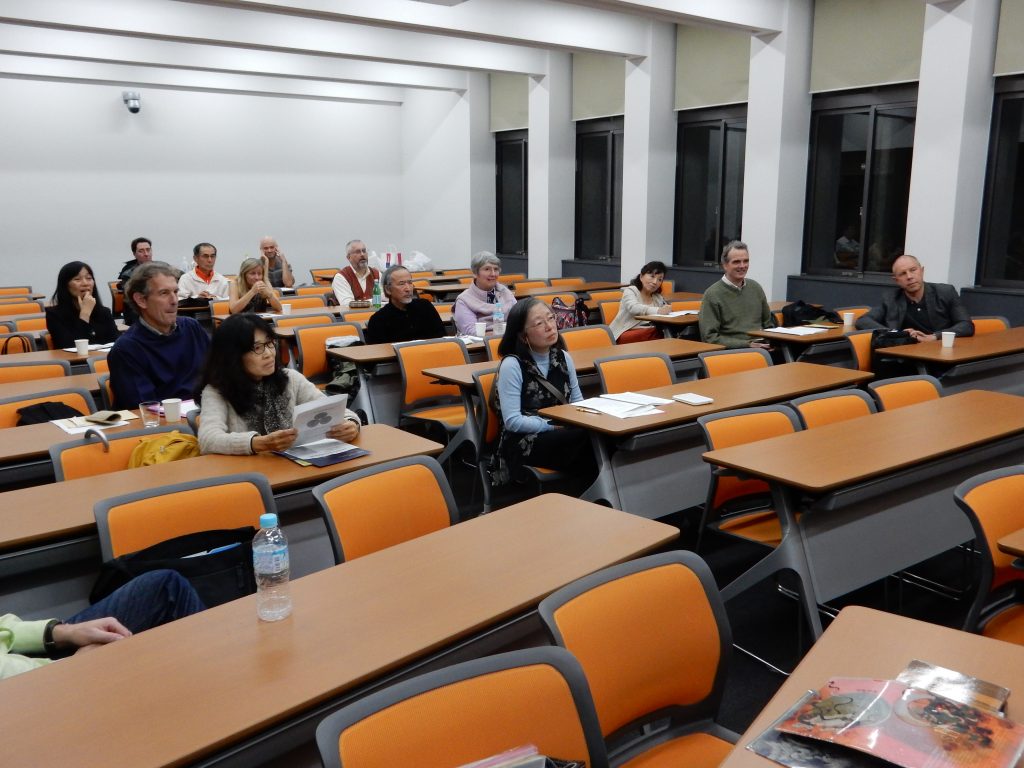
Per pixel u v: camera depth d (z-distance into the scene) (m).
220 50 9.17
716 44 8.38
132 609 1.78
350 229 12.77
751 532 2.71
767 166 7.61
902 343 4.98
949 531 2.91
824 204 7.81
